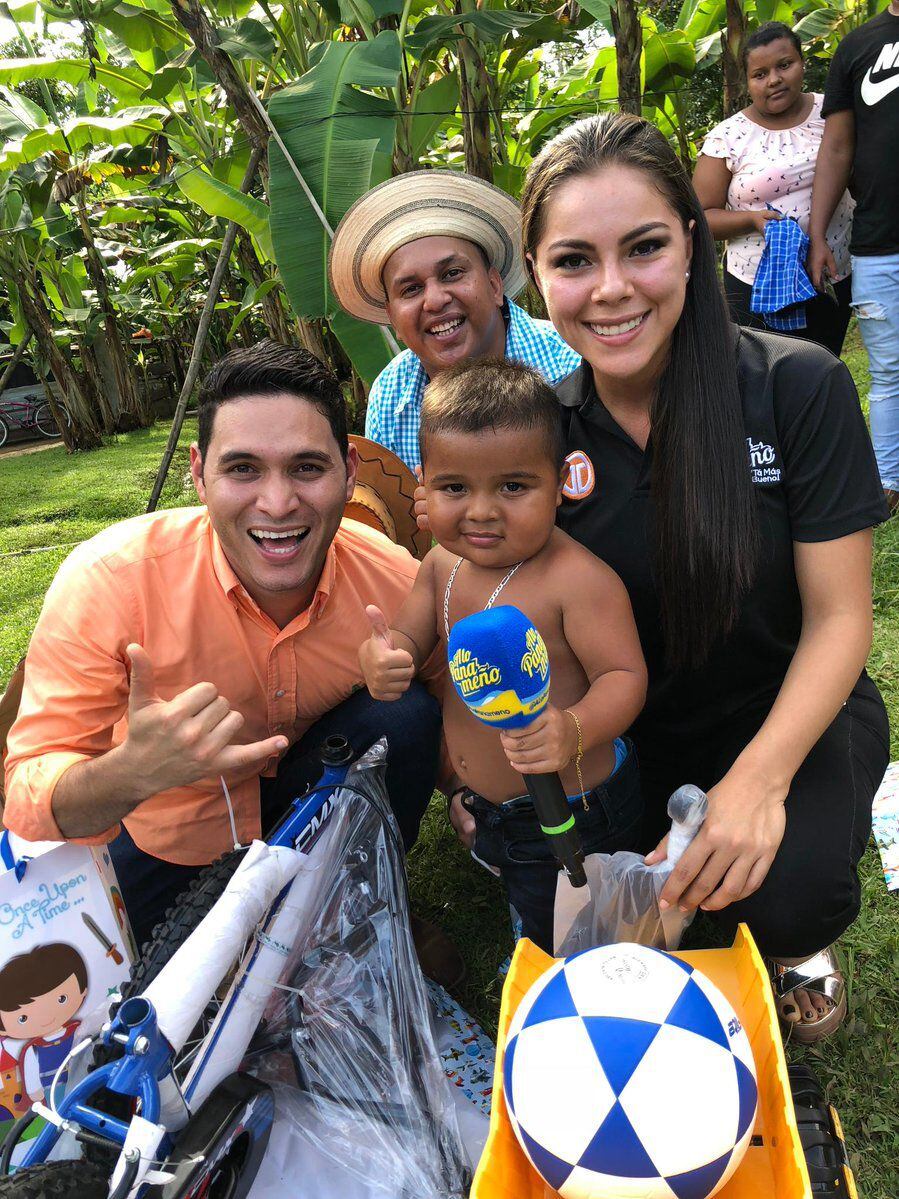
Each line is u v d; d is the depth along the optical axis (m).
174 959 1.49
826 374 1.76
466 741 1.95
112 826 1.80
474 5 4.86
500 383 1.70
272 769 2.24
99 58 6.45
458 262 2.67
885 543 3.93
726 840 1.57
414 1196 1.60
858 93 3.86
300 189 3.88
